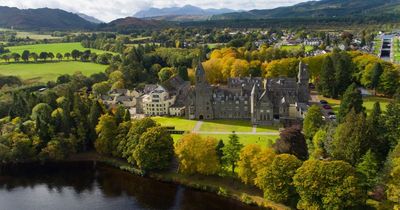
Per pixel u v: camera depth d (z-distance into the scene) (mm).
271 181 124062
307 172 117375
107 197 143000
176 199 138750
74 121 186875
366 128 133250
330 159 134000
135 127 166750
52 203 140000
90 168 168875
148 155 153375
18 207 137875
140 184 151625
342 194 110750
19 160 175750
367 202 119625
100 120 176375
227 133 194125
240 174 136125
